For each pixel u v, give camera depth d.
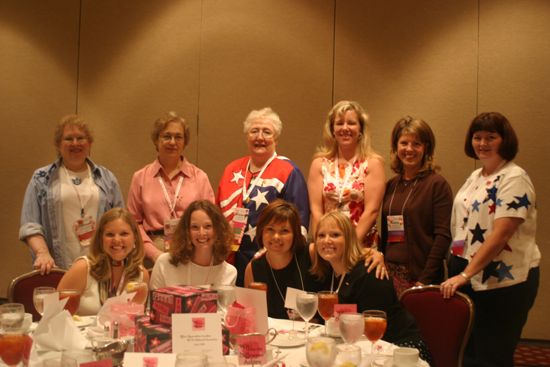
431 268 3.28
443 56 4.73
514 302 3.00
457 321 2.75
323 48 5.01
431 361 2.81
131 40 5.50
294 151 5.09
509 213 2.90
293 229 2.84
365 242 3.47
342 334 1.96
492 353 3.08
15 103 5.81
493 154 3.07
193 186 3.86
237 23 5.22
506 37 4.58
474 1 4.64
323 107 5.01
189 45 5.34
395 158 3.58
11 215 5.83
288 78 5.10
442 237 3.33
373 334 2.03
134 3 5.49
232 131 5.24
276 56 5.12
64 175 3.59
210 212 2.84
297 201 3.65
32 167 5.79
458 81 4.69
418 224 3.39
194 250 2.86
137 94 5.49
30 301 3.05
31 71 5.77
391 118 4.86
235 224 3.65
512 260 2.99
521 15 4.55
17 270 5.83
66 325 2.00
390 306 2.74
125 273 2.75
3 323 1.91
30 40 5.77
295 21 5.08
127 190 5.53
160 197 3.78
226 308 2.25
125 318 2.11
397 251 3.43
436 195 3.39
